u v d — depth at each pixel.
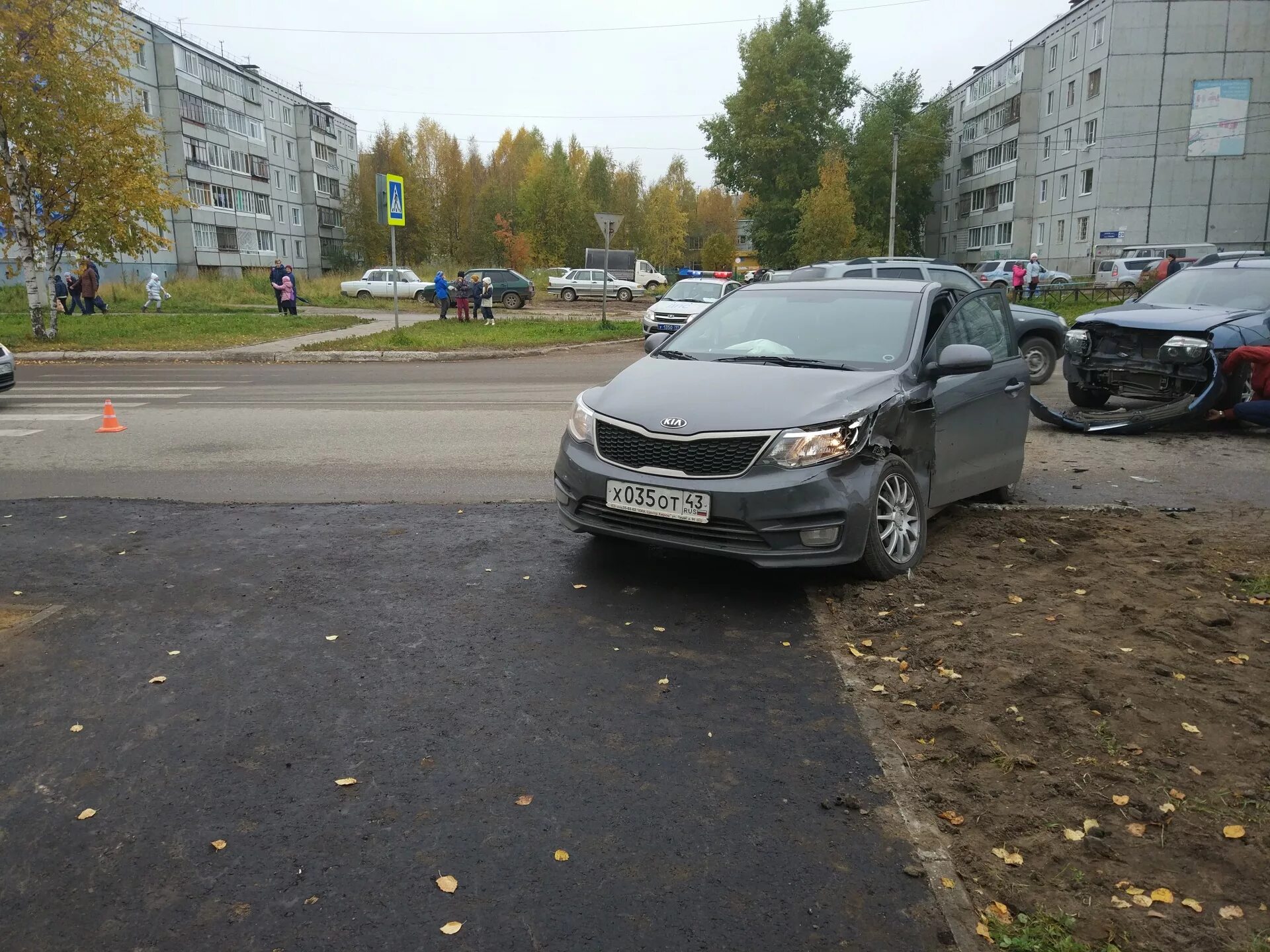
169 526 6.12
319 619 4.52
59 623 4.46
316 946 2.38
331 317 29.34
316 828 2.87
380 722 3.52
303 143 80.12
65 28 19.58
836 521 4.53
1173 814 2.89
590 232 74.56
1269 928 2.41
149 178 21.80
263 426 10.30
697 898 2.56
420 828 2.88
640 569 5.26
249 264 70.50
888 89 72.62
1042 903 2.53
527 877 2.65
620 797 3.04
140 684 3.82
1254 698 3.60
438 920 2.47
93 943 2.39
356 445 9.13
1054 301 33.06
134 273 47.53
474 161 90.25
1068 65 56.94
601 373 16.25
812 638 4.33
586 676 3.92
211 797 3.03
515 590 4.93
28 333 21.72
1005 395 6.24
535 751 3.33
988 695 3.67
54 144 20.28
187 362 18.70
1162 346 9.45
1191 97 50.91
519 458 8.48
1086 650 4.04
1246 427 9.88
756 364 5.36
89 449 8.94
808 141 63.28
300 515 6.41
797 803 3.02
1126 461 8.29
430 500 6.87
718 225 120.00
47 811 2.96
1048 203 60.41
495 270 38.44
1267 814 2.88
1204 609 4.45
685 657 4.12
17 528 6.05
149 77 58.94
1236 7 49.69
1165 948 2.35
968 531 5.93
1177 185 51.88
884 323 5.66
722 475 4.55
